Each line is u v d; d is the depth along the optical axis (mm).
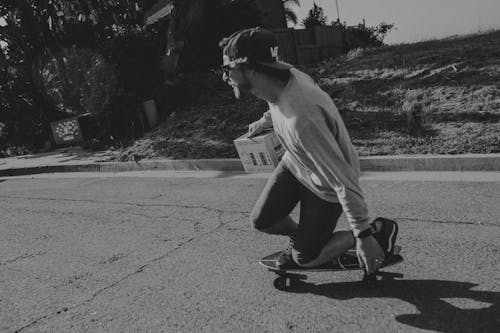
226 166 8375
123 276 4059
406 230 4238
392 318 2822
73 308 3576
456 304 2877
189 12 15961
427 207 4758
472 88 7871
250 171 3521
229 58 2604
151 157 9844
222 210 5703
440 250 3703
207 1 16297
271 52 2521
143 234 5176
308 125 2434
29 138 16891
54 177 10531
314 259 2990
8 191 9320
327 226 2877
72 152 13367
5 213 7156
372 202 5203
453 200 4848
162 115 13094
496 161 5734
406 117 7555
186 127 10828
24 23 17031
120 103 13141
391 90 8797
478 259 3455
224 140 9484
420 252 3721
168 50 15836
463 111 7223
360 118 8109
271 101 2611
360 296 3125
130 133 13141
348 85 9570
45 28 17188
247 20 16969
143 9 18188
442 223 4270
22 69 17031
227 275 3781
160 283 3807
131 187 8016
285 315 3039
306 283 3418
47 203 7535
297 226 3291
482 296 2936
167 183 7914
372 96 8820
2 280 4328
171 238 4910
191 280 3783
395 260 3045
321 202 2822
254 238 4559
